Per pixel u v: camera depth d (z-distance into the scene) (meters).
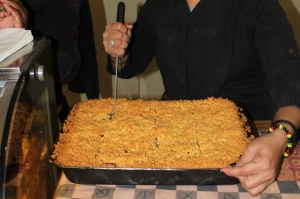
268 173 0.72
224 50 1.11
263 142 0.75
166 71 1.24
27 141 0.70
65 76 1.19
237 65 1.16
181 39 1.16
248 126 0.95
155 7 1.26
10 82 0.67
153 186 0.82
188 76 1.18
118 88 2.28
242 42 1.12
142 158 0.82
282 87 0.86
